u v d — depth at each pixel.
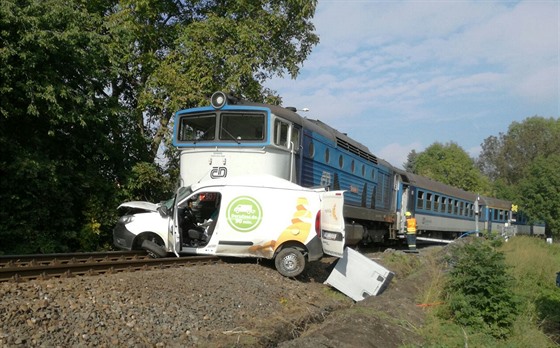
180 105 18.20
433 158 69.88
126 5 18.58
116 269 9.45
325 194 10.82
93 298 6.64
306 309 8.81
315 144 14.45
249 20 19.42
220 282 8.83
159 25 20.28
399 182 23.78
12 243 13.68
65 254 10.48
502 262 10.08
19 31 13.00
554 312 11.93
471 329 9.35
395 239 24.05
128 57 18.31
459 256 10.43
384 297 10.31
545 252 21.73
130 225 11.41
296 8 20.58
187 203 11.38
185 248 11.06
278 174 12.44
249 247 10.58
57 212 14.83
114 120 17.00
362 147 19.19
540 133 76.12
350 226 16.11
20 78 13.50
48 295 6.42
